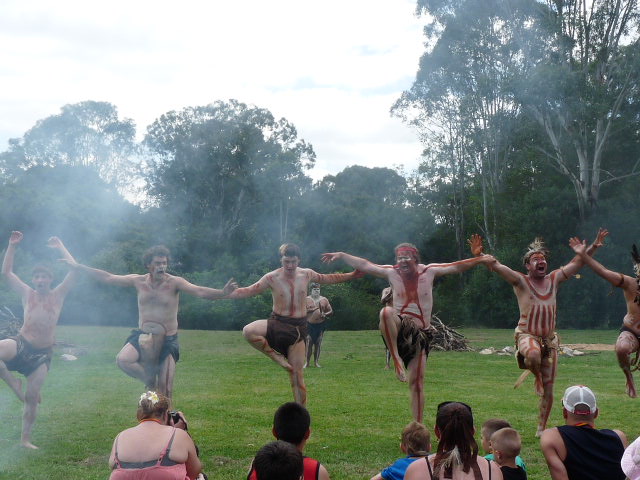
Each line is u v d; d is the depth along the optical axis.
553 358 8.84
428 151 51.09
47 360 8.22
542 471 7.10
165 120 60.47
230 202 59.91
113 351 20.31
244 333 8.88
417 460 4.44
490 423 5.44
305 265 54.72
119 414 10.06
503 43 42.16
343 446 8.12
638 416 10.21
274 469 3.96
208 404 11.03
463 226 52.72
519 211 44.28
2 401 11.16
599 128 41.38
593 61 40.62
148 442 4.82
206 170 59.53
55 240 8.60
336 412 10.42
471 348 24.11
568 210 42.97
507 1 40.78
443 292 51.97
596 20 39.31
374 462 7.41
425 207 57.91
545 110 40.75
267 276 8.89
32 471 6.91
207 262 53.56
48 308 8.28
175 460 4.79
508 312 42.47
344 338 28.19
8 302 29.39
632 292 8.59
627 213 42.44
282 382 13.95
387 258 55.72
